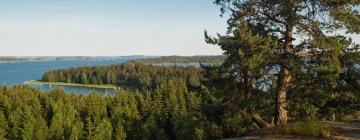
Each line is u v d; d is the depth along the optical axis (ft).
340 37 69.15
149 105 304.30
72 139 237.25
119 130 242.78
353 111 74.33
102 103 315.78
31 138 237.45
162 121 284.20
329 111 76.13
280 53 70.13
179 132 230.27
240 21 68.28
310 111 77.05
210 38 69.51
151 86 651.66
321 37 69.15
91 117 295.69
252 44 65.77
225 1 73.77
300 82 69.00
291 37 70.85
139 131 264.11
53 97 369.91
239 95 74.18
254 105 73.10
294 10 67.31
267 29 72.43
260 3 72.02
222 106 75.36
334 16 67.05
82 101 336.90
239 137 55.01
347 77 71.77
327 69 65.36
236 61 67.26
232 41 66.44
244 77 71.82
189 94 301.02
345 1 66.64
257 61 64.80
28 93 385.50
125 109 281.95
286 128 52.34
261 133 54.13
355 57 68.03
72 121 280.72
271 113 77.56
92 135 251.80
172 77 642.63
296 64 67.51
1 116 268.62
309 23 69.97
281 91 71.00
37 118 263.70
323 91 69.26
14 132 250.78
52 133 249.96
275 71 71.20
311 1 68.85
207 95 75.82
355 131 52.01
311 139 48.60
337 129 53.36
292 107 76.84
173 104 290.15
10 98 349.41
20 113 273.95
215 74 72.18
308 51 70.44
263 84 73.05
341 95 72.49
